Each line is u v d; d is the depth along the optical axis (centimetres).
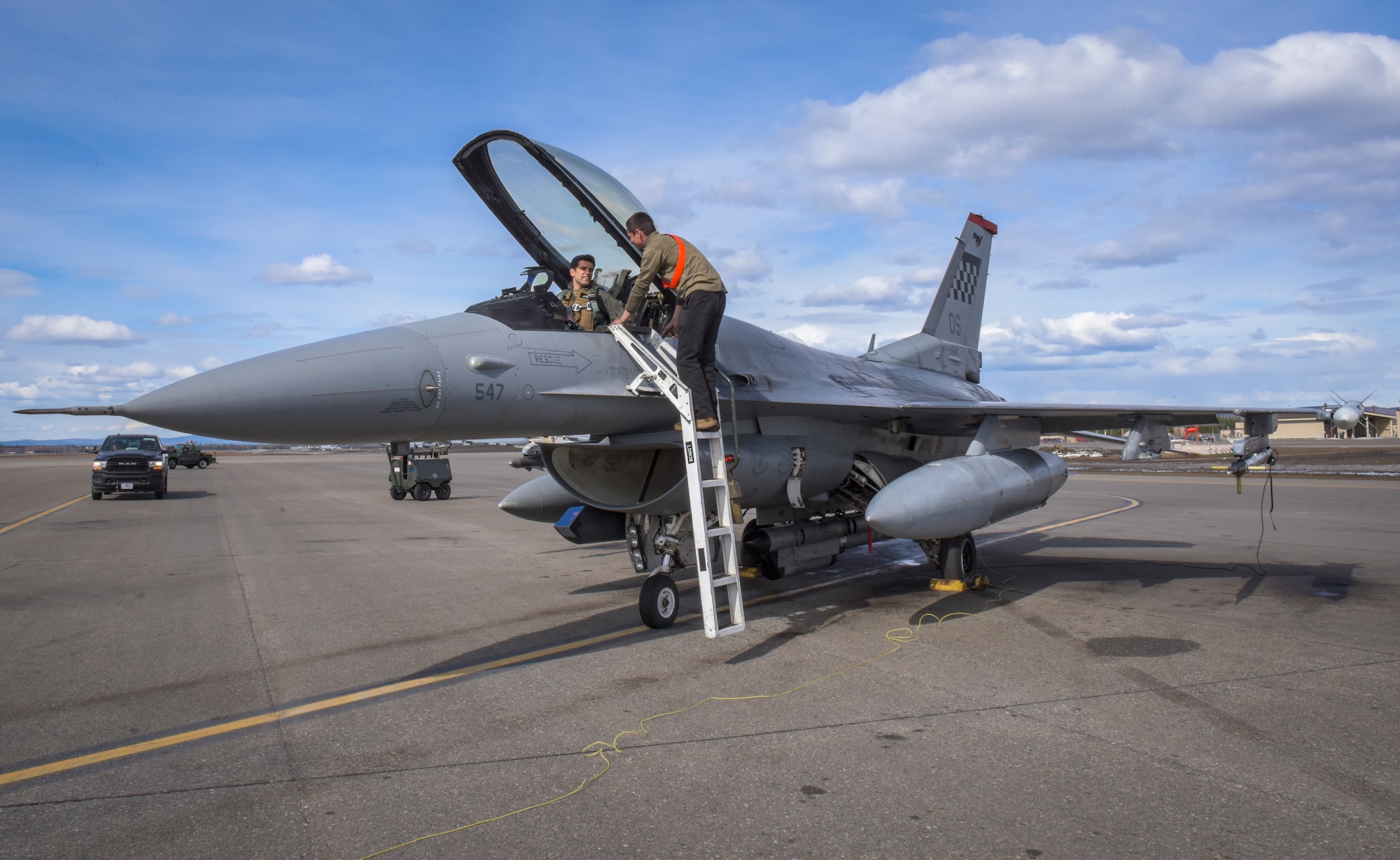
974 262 1306
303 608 725
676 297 591
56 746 389
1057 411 775
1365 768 345
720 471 568
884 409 764
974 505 691
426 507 1922
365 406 499
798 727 403
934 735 388
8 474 4078
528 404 579
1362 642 566
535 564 996
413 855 280
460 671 517
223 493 2483
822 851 279
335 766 361
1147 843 282
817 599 750
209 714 438
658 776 345
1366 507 1570
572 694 463
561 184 602
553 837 292
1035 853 275
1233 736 383
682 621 665
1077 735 386
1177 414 794
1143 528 1323
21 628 644
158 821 308
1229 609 684
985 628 620
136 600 765
